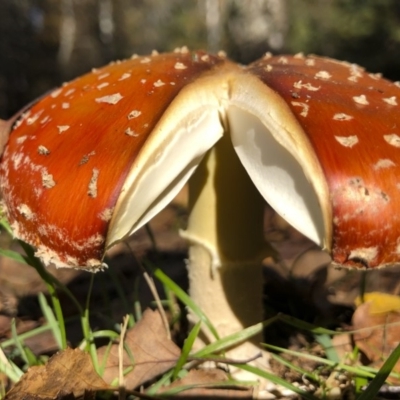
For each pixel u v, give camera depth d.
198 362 0.21
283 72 0.19
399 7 1.04
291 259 0.38
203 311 0.23
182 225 0.52
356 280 0.33
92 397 0.18
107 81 0.19
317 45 1.29
